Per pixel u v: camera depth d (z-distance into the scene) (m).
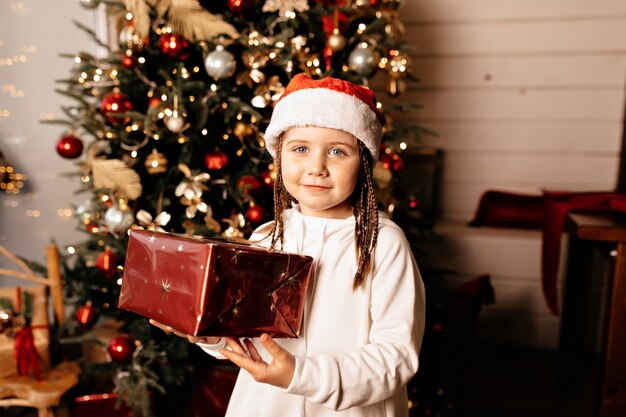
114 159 1.64
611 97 2.58
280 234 0.94
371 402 0.82
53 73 2.33
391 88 1.84
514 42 2.62
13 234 2.45
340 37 1.62
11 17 2.31
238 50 1.61
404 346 0.84
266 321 0.81
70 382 1.60
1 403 1.56
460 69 2.69
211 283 0.75
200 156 1.64
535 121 2.67
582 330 2.02
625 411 1.45
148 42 1.61
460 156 2.77
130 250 0.89
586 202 1.84
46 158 2.39
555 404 1.97
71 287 1.75
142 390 1.51
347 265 0.90
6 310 1.59
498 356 2.37
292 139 0.88
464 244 2.44
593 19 2.53
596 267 2.36
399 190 2.01
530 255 2.38
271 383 0.78
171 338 1.61
